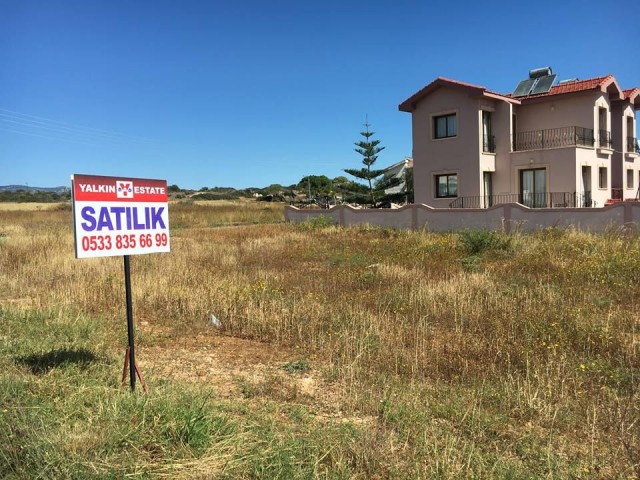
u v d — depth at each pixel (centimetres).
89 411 374
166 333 701
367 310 778
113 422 352
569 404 439
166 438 343
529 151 2536
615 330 635
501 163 2628
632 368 512
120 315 777
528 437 383
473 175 2547
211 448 332
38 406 377
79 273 1094
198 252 1466
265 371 542
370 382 499
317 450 346
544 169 2520
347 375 515
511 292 852
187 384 480
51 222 3050
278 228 2409
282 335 677
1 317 712
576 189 2405
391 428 394
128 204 432
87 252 402
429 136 2702
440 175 2702
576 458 355
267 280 1032
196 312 796
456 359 561
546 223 1775
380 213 2261
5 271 1189
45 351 550
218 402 432
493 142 2655
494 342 607
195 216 3684
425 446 357
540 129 2708
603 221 1648
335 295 916
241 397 463
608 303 788
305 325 707
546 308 741
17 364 498
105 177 414
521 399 442
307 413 425
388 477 324
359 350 590
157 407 378
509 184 2606
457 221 2008
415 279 1019
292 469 318
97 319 732
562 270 1048
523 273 1075
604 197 2681
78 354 541
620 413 415
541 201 2533
